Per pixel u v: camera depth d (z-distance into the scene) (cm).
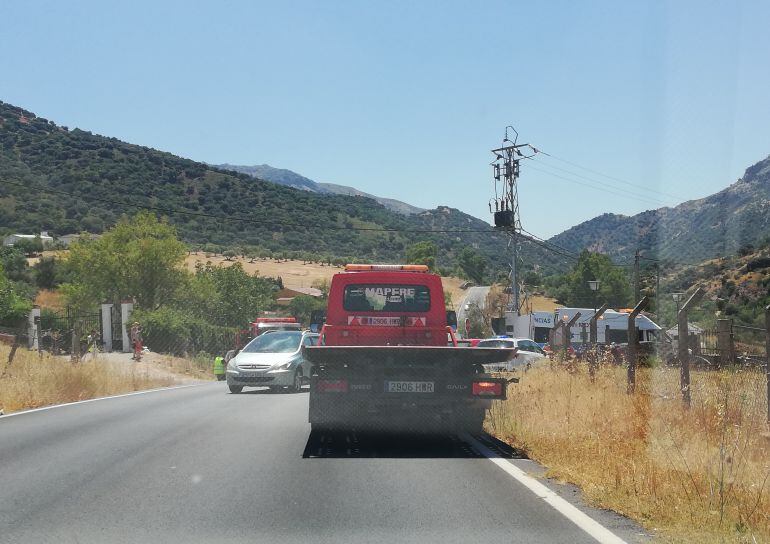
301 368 2159
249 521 660
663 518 662
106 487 787
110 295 5147
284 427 1243
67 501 729
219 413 1457
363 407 1151
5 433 1164
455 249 14850
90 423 1291
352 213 12550
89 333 3891
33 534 623
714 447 881
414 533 625
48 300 7419
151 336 3934
